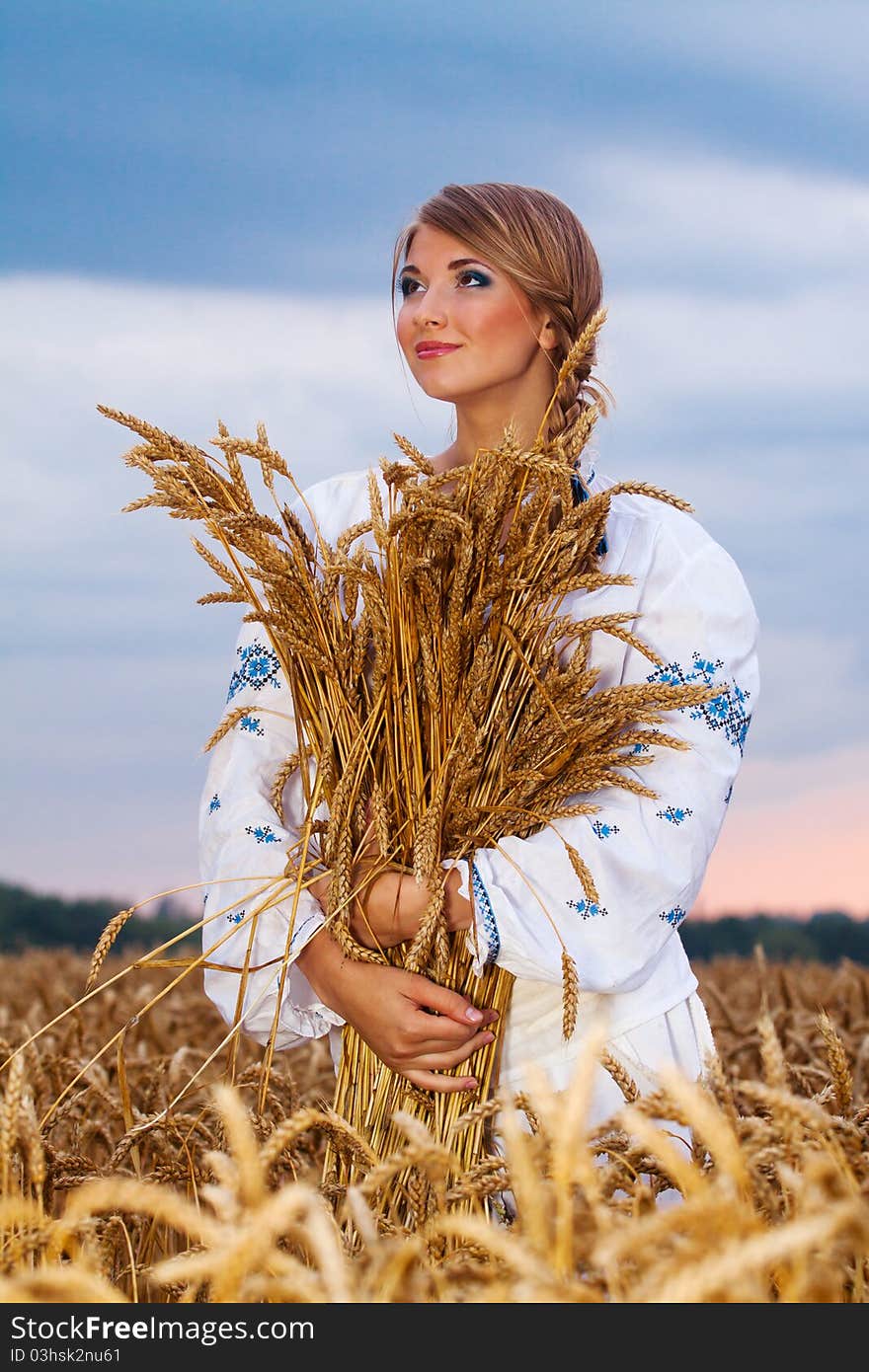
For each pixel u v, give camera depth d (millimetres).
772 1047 1310
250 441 2010
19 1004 5035
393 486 2055
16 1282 1039
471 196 2273
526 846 2021
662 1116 1395
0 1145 1384
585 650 2018
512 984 2113
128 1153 2004
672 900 2059
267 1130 1923
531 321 2268
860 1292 1232
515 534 1963
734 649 2221
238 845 2199
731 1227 1025
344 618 2113
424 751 2072
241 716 2201
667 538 2258
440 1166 1363
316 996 2184
